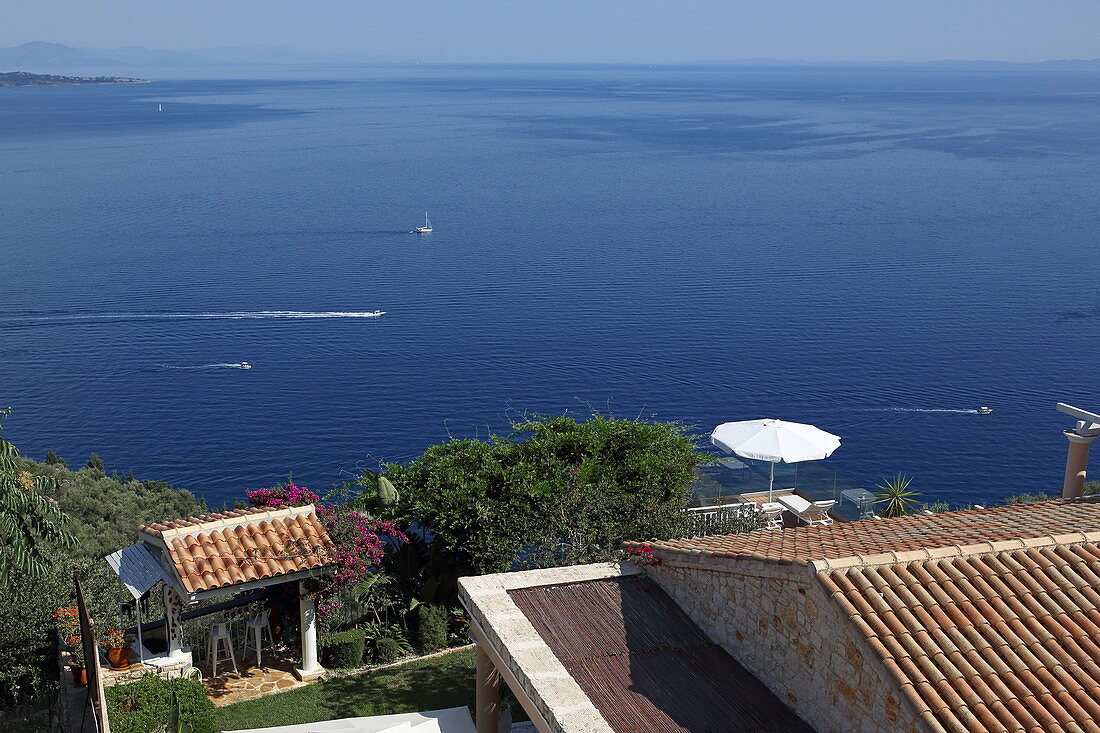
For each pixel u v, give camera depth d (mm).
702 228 164000
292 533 15680
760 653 10586
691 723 9727
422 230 160625
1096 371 94062
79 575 15828
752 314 113562
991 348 100875
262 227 166375
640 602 12266
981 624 8750
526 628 11422
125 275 131750
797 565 9680
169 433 80812
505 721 13453
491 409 85750
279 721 14336
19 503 12359
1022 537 10258
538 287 126562
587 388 90562
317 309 116562
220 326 109938
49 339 105062
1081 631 8727
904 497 29422
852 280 128625
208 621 16328
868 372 94188
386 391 89812
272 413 84875
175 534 15062
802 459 23234
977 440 78125
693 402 86750
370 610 17250
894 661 8352
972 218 171625
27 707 14109
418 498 17547
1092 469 74312
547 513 17266
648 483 18516
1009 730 7703
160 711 12766
